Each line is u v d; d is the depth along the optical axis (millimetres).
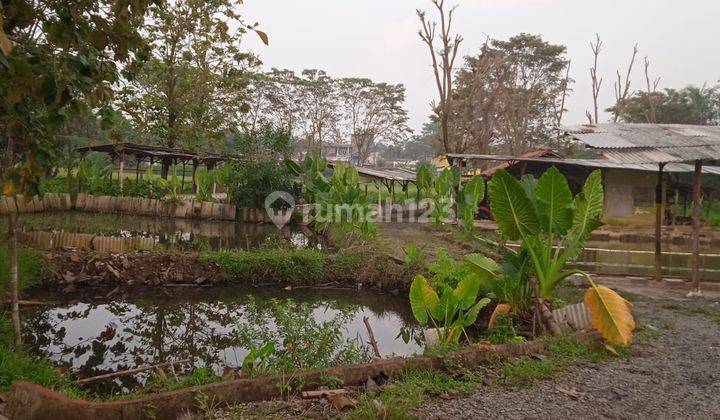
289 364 4984
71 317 8078
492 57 32375
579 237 6730
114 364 6246
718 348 5555
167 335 7426
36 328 7434
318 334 5875
